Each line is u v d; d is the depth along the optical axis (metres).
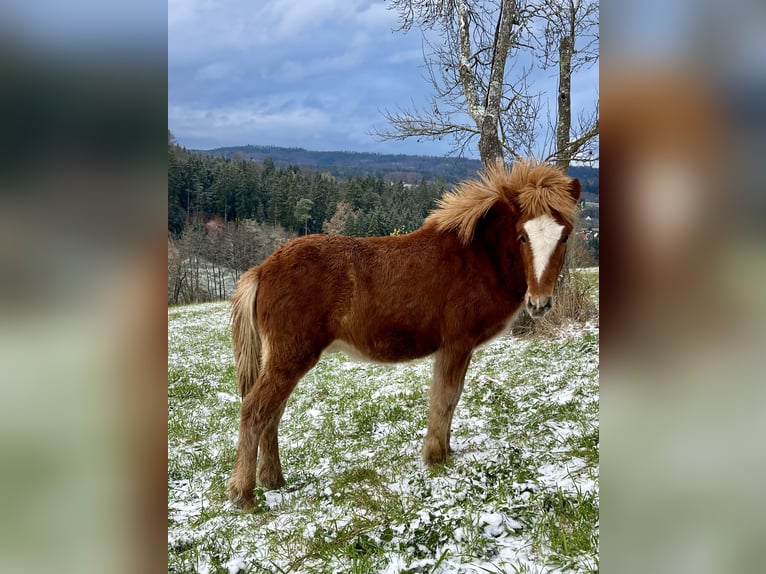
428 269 4.52
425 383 7.48
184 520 4.07
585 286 11.02
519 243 4.33
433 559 2.79
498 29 9.73
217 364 10.80
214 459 5.54
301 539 3.37
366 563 2.82
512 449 4.28
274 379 4.31
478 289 4.52
